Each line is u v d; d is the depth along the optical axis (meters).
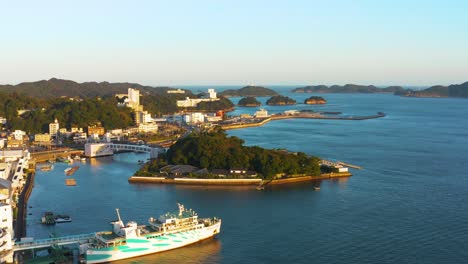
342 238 160.75
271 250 150.50
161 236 149.50
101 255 139.00
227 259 143.62
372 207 198.62
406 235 163.38
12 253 136.12
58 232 167.50
